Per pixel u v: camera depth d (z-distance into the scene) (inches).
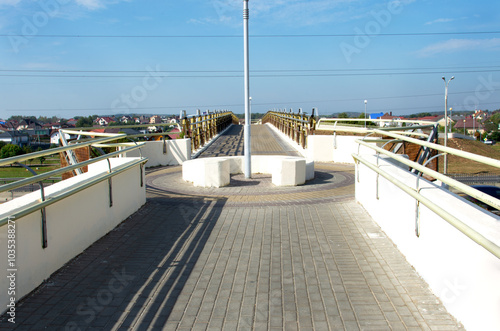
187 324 118.9
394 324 115.3
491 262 96.9
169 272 158.2
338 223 219.6
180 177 398.9
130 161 246.4
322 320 119.1
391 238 187.0
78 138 386.9
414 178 171.3
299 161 339.6
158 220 231.6
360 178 256.5
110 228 211.3
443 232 125.0
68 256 167.2
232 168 409.1
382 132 197.0
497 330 94.8
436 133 316.5
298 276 152.3
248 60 363.6
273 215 238.8
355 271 154.9
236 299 134.6
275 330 114.7
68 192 161.6
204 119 724.0
